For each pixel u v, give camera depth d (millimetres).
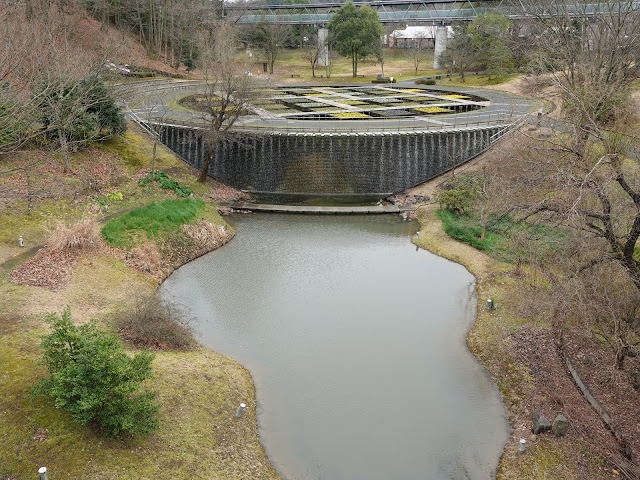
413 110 68250
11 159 44031
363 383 25703
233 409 22953
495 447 21641
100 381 17891
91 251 35094
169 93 76875
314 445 21562
